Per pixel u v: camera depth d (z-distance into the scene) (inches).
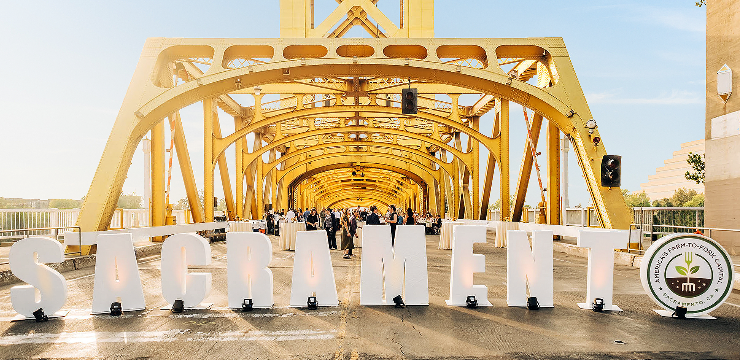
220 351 229.6
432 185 2347.4
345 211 722.8
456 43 776.9
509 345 237.6
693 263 299.9
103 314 311.9
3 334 263.7
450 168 1818.4
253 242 325.4
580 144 757.9
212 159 1155.3
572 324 280.8
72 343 245.4
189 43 759.7
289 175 2252.7
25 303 297.0
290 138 1501.0
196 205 1039.0
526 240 331.0
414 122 1648.6
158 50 752.3
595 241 322.0
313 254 331.9
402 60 757.3
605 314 308.3
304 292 329.1
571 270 546.6
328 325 278.2
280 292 391.5
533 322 285.1
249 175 1643.7
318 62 749.9
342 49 810.8
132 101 722.2
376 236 335.9
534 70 1018.1
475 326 275.4
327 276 331.3
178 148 995.3
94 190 681.6
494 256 724.0
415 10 1254.3
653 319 295.6
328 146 1801.2
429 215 1811.0
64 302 300.7
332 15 1236.5
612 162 679.1
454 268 332.5
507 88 788.0
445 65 762.2
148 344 242.4
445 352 226.4
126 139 709.3
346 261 655.1
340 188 3725.4
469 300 327.6
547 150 1006.4
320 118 1568.7
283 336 255.3
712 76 734.5
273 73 780.6
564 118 786.2
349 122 1765.5
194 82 733.3
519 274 330.6
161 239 892.6
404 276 335.6
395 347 234.5
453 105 1261.1
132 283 320.5
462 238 333.1
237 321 289.0
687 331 266.7
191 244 318.0
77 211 959.0
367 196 4463.6
